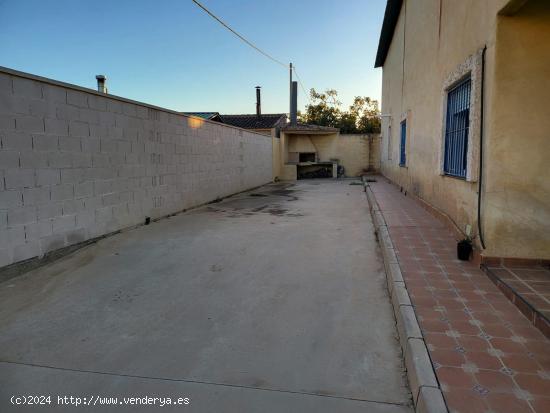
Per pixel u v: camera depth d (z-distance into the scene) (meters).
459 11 4.96
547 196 3.66
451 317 2.89
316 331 3.09
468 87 4.86
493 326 2.75
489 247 3.82
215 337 3.02
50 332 3.11
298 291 3.93
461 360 2.34
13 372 2.56
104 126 5.96
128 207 6.69
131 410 2.19
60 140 5.04
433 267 4.03
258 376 2.49
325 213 8.70
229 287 4.07
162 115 7.85
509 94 3.61
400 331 2.94
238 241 5.99
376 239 6.05
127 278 4.35
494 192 3.74
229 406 2.21
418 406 2.10
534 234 3.72
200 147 9.88
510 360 2.33
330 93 31.78
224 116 23.19
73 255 5.16
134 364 2.65
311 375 2.50
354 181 18.55
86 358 2.73
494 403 1.96
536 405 1.94
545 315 2.69
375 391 2.33
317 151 22.33
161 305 3.63
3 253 4.23
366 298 3.73
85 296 3.84
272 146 18.70
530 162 3.64
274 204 10.38
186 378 2.48
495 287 3.45
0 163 4.17
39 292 3.94
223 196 11.70
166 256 5.17
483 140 3.91
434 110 6.66
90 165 5.65
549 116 3.57
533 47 3.53
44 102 4.77
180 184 8.73
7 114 4.25
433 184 6.82
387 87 15.70
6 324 3.25
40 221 4.71
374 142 21.70
